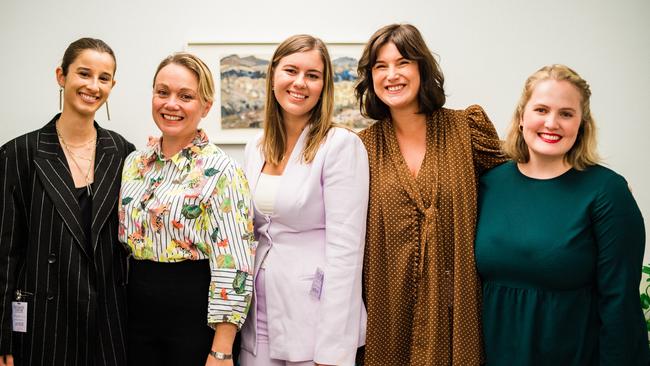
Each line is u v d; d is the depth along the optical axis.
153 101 1.46
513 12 2.22
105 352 1.47
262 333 1.48
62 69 1.56
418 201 1.48
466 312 1.43
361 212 1.46
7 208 1.46
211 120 2.24
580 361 1.33
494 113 2.24
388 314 1.50
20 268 1.48
